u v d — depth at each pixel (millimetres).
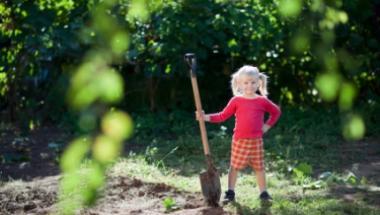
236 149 6113
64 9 10305
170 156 9117
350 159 8797
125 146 10070
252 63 12523
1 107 12953
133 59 11578
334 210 5664
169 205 6082
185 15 10945
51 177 7770
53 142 10375
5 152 9797
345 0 10969
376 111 11391
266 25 11016
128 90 12305
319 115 11680
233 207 5891
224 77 12508
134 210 6062
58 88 11250
